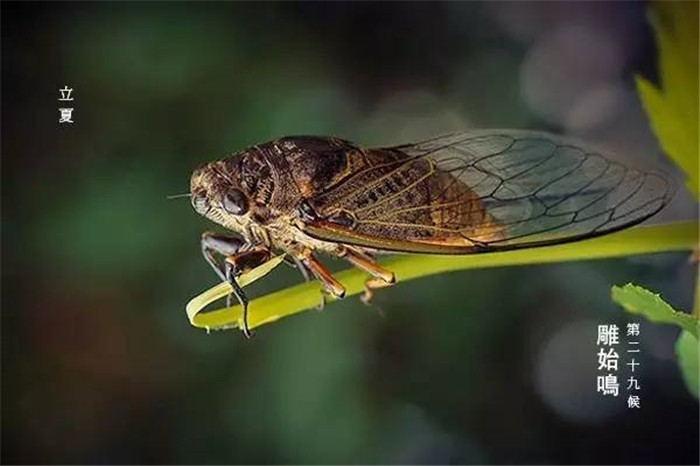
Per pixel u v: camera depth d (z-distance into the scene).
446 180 0.26
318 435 0.41
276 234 0.26
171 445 0.42
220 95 0.43
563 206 0.25
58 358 0.42
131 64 0.43
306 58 0.46
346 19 0.48
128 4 0.43
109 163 0.42
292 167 0.26
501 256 0.25
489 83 0.49
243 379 0.42
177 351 0.42
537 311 0.44
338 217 0.25
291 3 0.46
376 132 0.47
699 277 0.25
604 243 0.25
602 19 0.49
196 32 0.43
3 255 0.42
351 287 0.26
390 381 0.42
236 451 0.41
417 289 0.44
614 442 0.43
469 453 0.43
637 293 0.24
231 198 0.25
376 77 0.48
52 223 0.41
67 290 0.42
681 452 0.43
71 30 0.43
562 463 0.43
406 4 0.50
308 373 0.41
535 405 0.44
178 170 0.42
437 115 0.48
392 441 0.42
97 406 0.43
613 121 0.47
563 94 0.48
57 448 0.43
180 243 0.41
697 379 0.25
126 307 0.42
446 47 0.49
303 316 0.42
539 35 0.49
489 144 0.26
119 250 0.41
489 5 0.49
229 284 0.25
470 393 0.43
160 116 0.42
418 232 0.25
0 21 0.43
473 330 0.44
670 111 0.25
